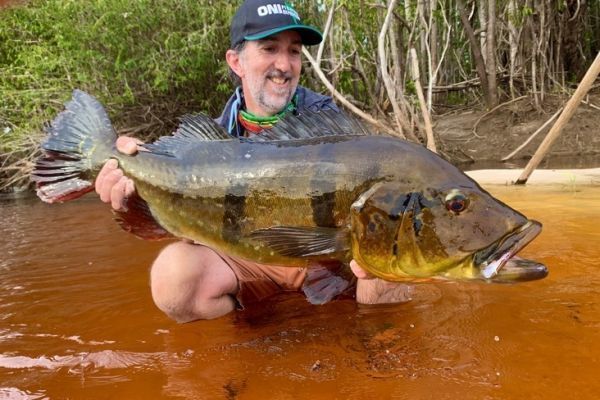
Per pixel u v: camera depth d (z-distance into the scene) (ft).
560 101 13.97
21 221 6.94
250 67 3.80
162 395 2.17
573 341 2.43
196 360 2.48
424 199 2.41
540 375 2.14
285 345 2.60
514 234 2.27
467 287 3.28
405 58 14.60
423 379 2.17
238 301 3.22
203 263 2.99
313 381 2.22
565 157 11.63
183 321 3.00
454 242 2.35
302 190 2.60
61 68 13.55
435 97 16.84
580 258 3.65
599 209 5.13
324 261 2.66
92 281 3.79
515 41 14.93
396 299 3.14
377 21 13.16
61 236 5.62
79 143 3.13
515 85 15.35
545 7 15.06
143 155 2.96
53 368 2.45
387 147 2.52
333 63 12.26
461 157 12.44
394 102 10.88
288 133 2.77
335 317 2.95
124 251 4.68
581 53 17.29
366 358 2.40
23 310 3.24
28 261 4.49
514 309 2.86
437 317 2.82
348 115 2.74
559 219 4.78
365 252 2.52
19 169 11.80
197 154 2.86
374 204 2.47
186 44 12.17
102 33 12.32
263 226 2.70
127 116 13.91
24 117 13.25
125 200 3.00
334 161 2.57
